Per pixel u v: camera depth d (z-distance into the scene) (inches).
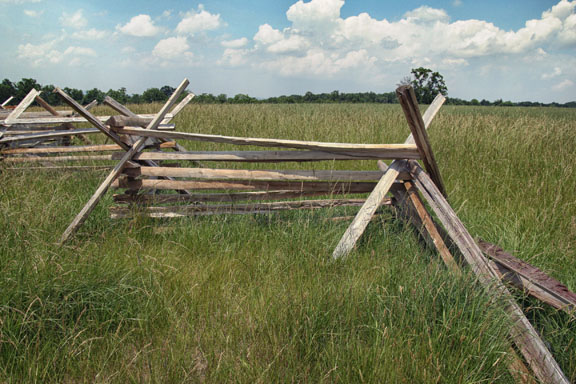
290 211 186.4
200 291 121.4
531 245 158.9
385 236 159.3
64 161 268.1
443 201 137.1
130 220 169.5
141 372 88.7
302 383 88.9
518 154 276.4
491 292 105.3
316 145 150.2
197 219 171.6
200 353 98.9
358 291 114.9
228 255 145.3
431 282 108.5
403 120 451.2
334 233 163.3
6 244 131.3
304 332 100.7
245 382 87.0
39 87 2004.2
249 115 533.6
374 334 100.3
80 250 132.0
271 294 117.0
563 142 306.2
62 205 178.1
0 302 100.0
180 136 156.6
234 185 169.8
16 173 236.8
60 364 90.7
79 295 107.9
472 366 89.8
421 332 95.2
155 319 108.7
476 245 120.0
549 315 113.6
